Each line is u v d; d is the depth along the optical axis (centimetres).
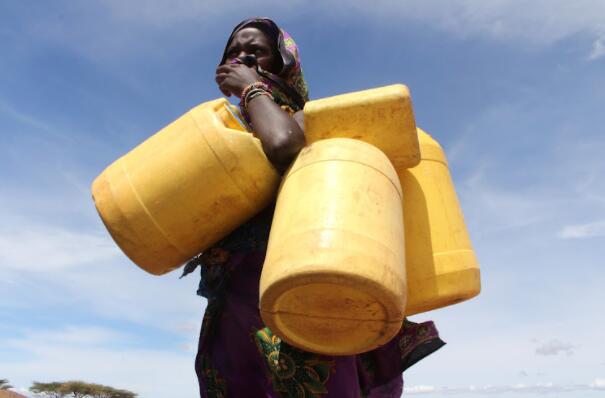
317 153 217
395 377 276
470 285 254
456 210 268
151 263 246
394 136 230
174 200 234
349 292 189
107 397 6588
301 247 187
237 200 235
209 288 258
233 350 247
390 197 210
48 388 6309
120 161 250
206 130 234
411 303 249
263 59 316
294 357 227
